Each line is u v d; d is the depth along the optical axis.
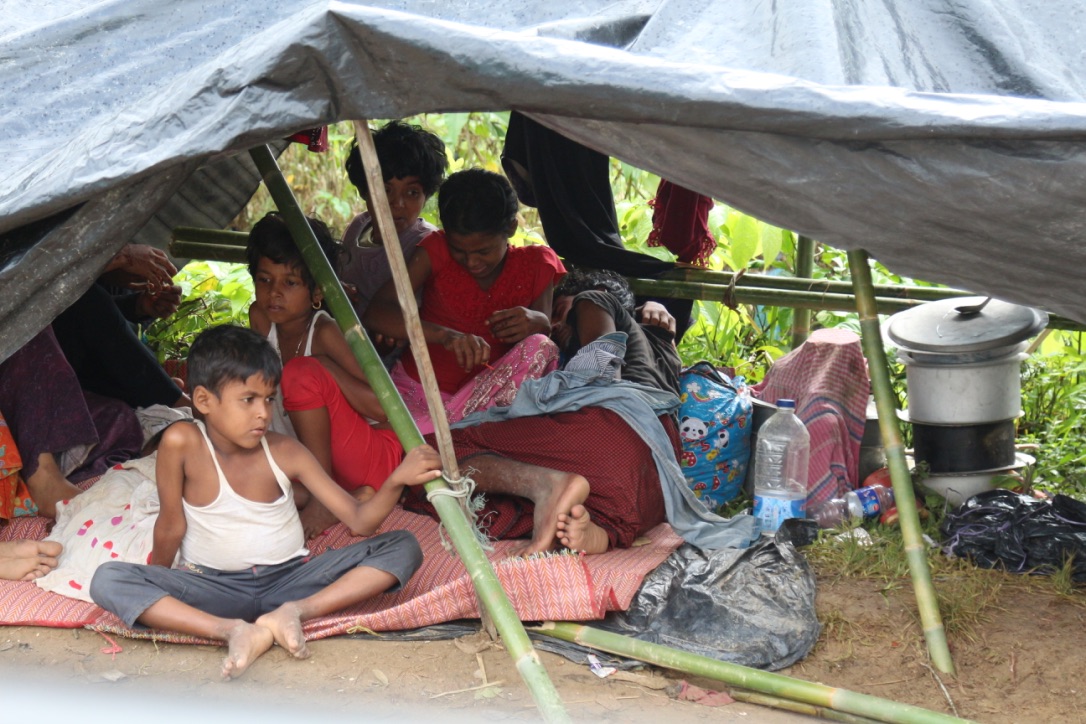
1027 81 2.73
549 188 4.89
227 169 5.51
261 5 3.26
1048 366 5.63
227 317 6.27
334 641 3.18
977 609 3.56
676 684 3.09
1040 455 5.05
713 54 2.77
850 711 2.89
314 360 3.77
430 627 3.26
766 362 6.07
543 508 3.72
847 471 4.48
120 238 2.90
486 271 4.36
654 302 4.93
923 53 2.82
